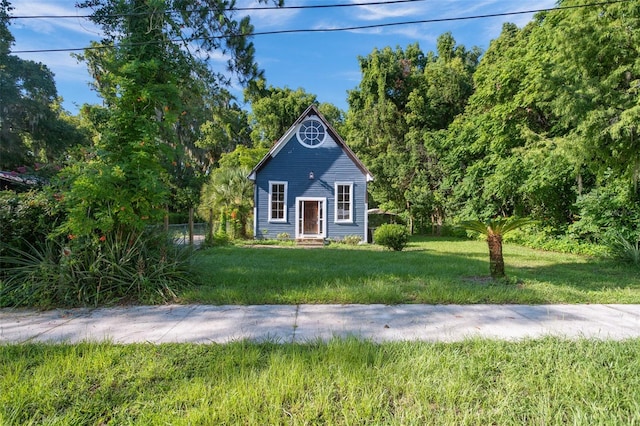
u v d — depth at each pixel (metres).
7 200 5.50
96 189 5.15
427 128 27.42
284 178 17.41
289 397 2.45
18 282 5.18
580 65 8.29
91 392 2.53
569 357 3.11
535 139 12.52
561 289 5.89
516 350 3.29
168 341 3.60
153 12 6.08
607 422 2.16
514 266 9.12
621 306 5.04
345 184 17.47
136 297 5.30
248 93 9.64
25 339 3.65
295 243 16.22
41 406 2.35
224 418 2.18
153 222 6.12
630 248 9.23
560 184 13.91
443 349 3.32
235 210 17.30
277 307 4.95
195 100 9.60
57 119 23.95
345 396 2.47
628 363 3.00
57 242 5.34
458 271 7.76
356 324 4.18
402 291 5.70
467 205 20.08
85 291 5.05
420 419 2.21
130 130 5.83
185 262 6.09
